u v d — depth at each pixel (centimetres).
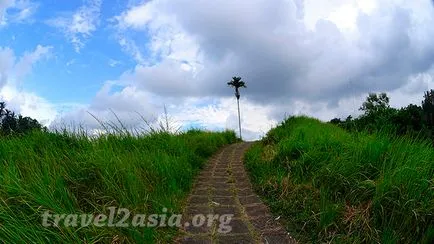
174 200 595
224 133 1836
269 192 668
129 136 791
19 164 496
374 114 1038
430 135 720
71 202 435
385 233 430
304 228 507
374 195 486
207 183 799
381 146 567
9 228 350
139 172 596
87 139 675
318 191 572
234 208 618
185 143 1030
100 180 491
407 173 477
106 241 400
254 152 1077
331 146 701
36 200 393
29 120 695
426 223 428
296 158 772
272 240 485
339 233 468
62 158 535
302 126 1174
